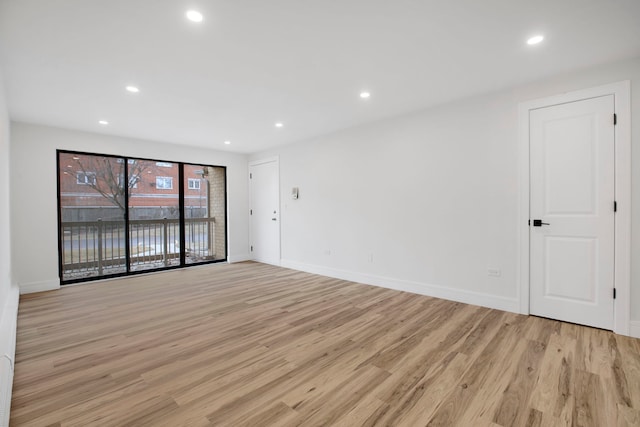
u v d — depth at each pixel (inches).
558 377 73.8
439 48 89.7
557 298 110.0
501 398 66.2
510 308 119.7
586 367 78.0
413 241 148.3
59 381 73.8
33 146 156.5
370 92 122.1
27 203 154.0
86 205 180.2
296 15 73.5
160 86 113.5
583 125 103.8
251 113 145.9
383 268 160.9
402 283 153.0
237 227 241.8
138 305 132.4
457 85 116.0
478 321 110.3
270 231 230.1
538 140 112.6
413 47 89.0
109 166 187.2
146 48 87.4
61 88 113.6
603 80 100.0
